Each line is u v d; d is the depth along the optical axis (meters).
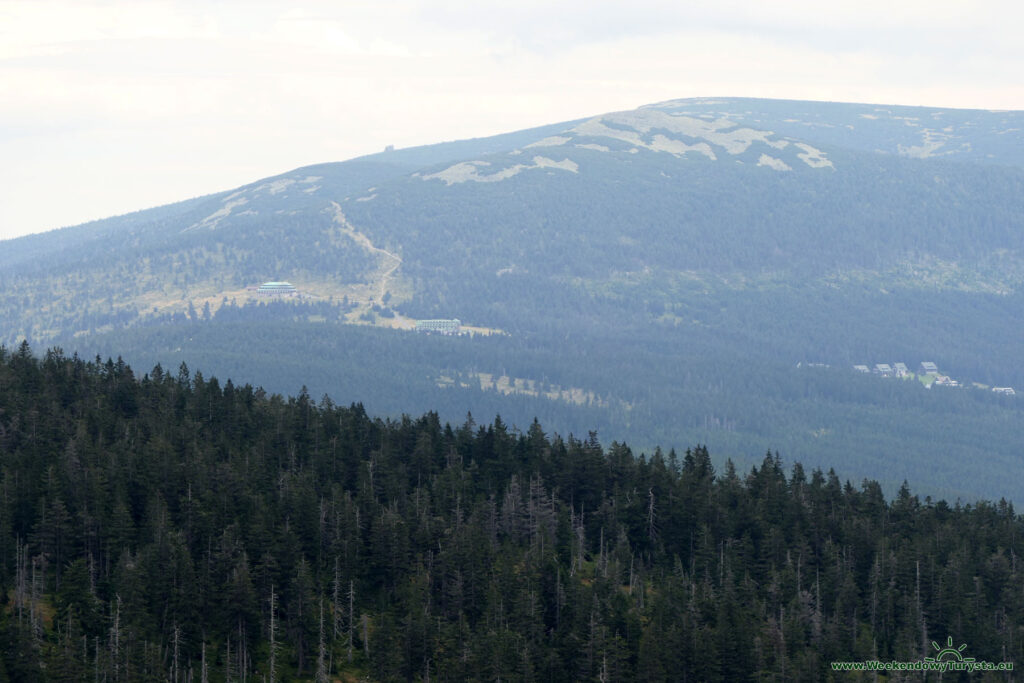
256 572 186.12
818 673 189.12
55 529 188.50
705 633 188.62
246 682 173.62
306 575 187.62
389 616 188.75
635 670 183.38
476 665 177.12
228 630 178.88
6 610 172.75
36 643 162.00
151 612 176.62
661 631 188.25
